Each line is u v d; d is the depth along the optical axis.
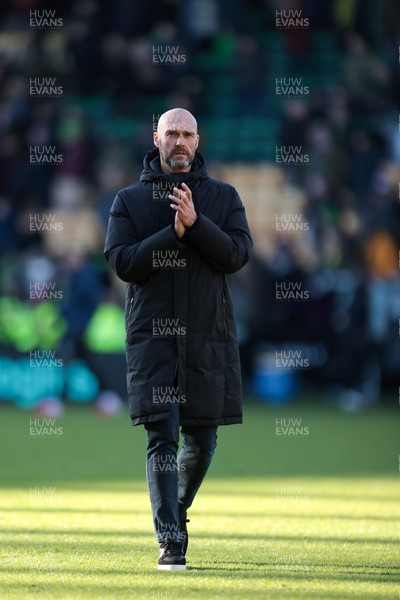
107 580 19.11
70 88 82.12
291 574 19.77
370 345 61.66
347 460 39.34
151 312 20.52
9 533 24.17
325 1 82.56
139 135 78.31
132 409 20.48
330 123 75.06
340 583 18.95
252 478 34.59
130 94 81.94
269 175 77.50
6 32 86.25
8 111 79.81
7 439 45.50
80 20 84.31
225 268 20.62
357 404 60.72
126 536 23.86
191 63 82.25
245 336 65.62
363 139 74.38
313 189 72.81
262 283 65.44
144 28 84.00
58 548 22.30
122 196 21.09
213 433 21.02
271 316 65.00
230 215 21.16
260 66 80.94
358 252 66.44
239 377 20.97
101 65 82.25
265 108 81.19
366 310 61.53
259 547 22.69
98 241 71.06
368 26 81.75
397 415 56.25
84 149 78.00
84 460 38.88
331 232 68.12
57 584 18.73
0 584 18.72
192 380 20.41
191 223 20.12
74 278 60.59
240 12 83.94
